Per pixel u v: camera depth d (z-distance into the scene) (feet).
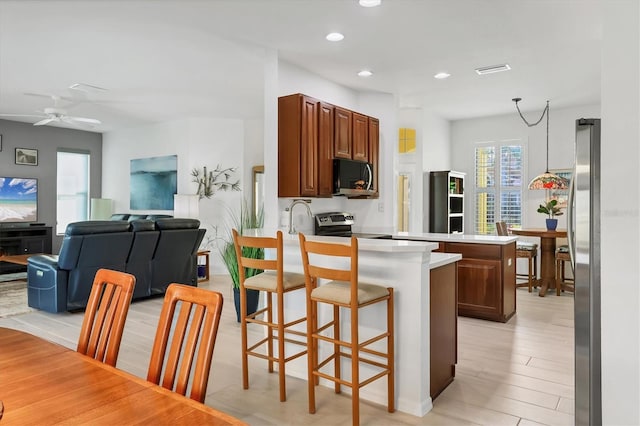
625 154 5.24
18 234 25.53
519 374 10.52
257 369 10.87
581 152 6.75
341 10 10.79
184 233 18.90
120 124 27.09
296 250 10.96
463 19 11.34
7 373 4.83
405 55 14.11
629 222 5.24
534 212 24.27
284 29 11.99
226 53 14.10
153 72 16.33
